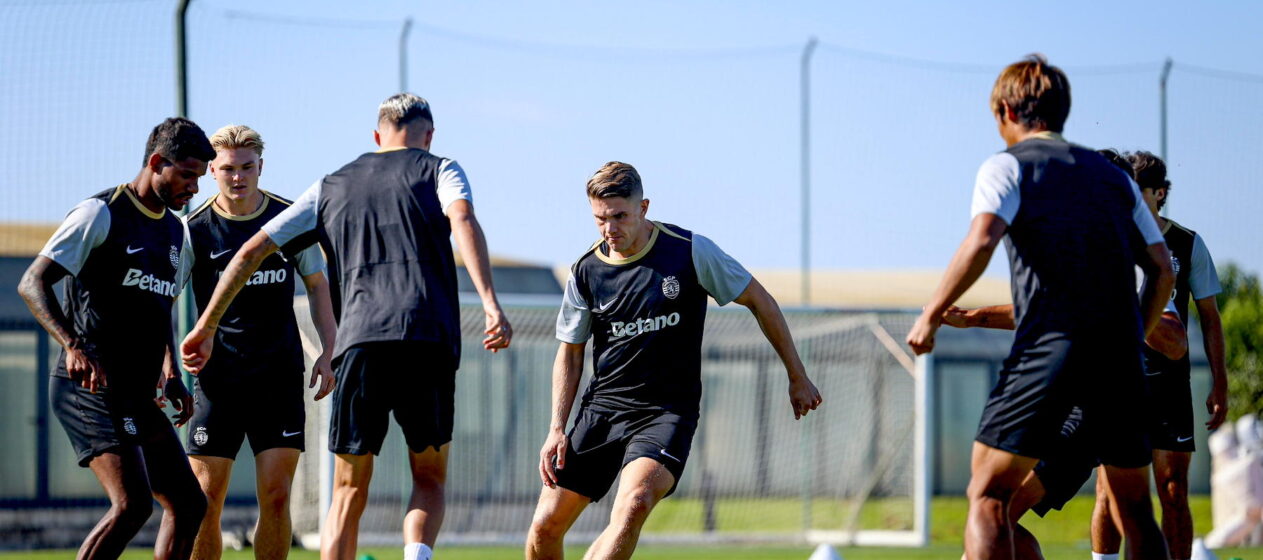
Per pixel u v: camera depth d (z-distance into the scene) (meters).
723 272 8.36
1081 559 16.62
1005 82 7.29
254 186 9.72
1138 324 7.00
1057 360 6.82
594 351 8.62
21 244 22.17
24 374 21.75
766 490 25.89
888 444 25.22
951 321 8.46
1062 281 6.84
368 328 7.57
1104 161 7.12
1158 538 7.23
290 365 9.76
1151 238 7.24
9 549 20.12
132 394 8.04
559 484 8.56
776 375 26.12
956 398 29.25
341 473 7.89
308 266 9.70
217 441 9.61
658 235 8.41
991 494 7.08
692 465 25.97
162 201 8.19
